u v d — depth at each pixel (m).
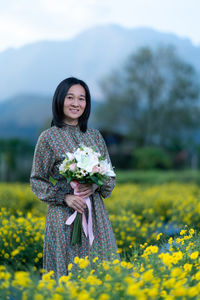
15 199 7.96
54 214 2.68
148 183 18.44
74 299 1.81
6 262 3.45
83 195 2.64
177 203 7.53
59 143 2.69
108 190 2.74
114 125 39.38
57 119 2.78
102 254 2.64
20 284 1.88
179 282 1.92
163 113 40.19
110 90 40.53
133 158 32.88
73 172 2.56
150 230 5.33
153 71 40.97
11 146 25.53
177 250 2.72
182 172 21.05
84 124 2.83
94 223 2.70
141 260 2.48
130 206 7.77
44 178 2.72
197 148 38.84
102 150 2.88
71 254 2.62
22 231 4.00
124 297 1.84
